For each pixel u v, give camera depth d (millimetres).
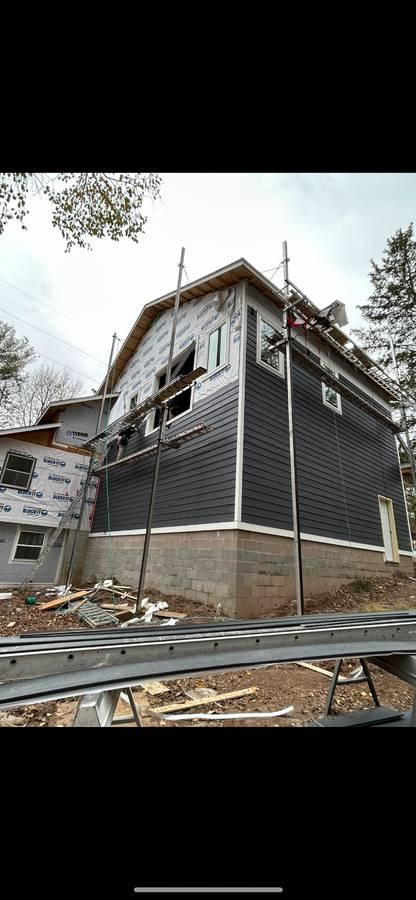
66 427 12414
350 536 8398
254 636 1608
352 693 3238
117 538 9828
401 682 3598
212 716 2455
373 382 11289
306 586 6711
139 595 6191
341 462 8922
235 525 5816
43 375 22453
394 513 10586
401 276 15688
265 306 7992
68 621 6250
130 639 1540
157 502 8336
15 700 1115
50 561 10906
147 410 8273
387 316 16016
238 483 6043
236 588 5492
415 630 2037
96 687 1231
